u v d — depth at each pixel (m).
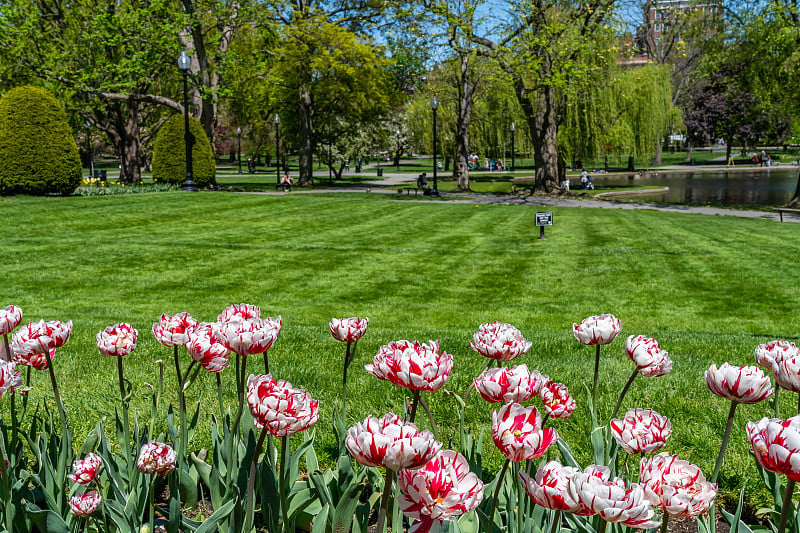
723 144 108.38
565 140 40.44
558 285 12.63
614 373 5.70
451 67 41.66
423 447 1.35
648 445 1.88
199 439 3.92
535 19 31.28
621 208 28.47
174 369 5.73
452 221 22.20
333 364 5.92
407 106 52.50
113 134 40.47
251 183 45.16
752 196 38.47
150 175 57.28
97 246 15.69
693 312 10.52
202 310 9.87
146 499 2.42
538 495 1.49
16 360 2.56
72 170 23.20
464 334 7.58
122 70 28.64
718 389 1.89
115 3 31.50
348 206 25.72
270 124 50.78
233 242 16.95
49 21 31.89
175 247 15.97
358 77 41.28
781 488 2.61
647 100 42.75
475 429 4.23
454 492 1.43
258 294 11.43
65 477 2.53
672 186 46.78
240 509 2.12
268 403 1.63
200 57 32.59
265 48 38.25
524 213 24.95
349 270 13.83
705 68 29.45
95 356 6.16
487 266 14.50
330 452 3.76
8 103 22.25
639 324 9.66
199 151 30.88
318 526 2.13
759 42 26.59
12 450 2.58
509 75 32.59
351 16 41.84
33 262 13.63
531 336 7.64
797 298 11.46
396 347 1.84
